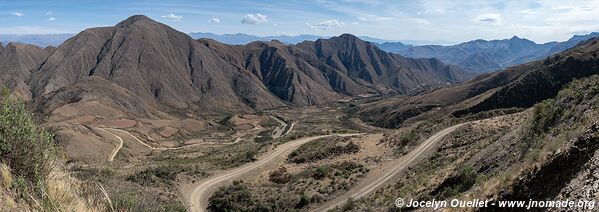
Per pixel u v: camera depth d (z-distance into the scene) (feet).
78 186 21.47
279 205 134.51
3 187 17.47
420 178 107.24
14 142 19.17
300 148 209.05
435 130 187.11
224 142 467.11
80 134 292.81
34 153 19.95
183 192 150.20
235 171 181.98
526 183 38.99
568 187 31.65
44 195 18.17
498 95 402.11
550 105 73.26
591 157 32.42
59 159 23.43
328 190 137.08
